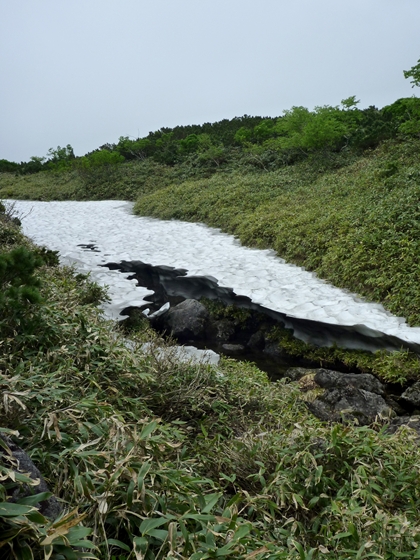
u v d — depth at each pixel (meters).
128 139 31.25
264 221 12.84
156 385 3.94
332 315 7.44
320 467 2.78
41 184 30.34
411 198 9.79
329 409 5.08
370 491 2.75
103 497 2.04
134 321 8.02
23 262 4.35
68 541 1.63
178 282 10.49
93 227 17.36
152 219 18.19
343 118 20.22
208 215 16.12
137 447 2.42
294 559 2.20
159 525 1.99
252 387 4.64
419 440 4.06
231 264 10.80
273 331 7.96
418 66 13.75
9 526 1.59
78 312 4.37
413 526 2.47
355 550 2.31
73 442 2.47
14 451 1.96
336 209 11.84
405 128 15.12
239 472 3.08
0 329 3.68
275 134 24.48
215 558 1.88
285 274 9.83
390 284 7.87
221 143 25.53
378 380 5.98
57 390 2.87
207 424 3.80
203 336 8.38
